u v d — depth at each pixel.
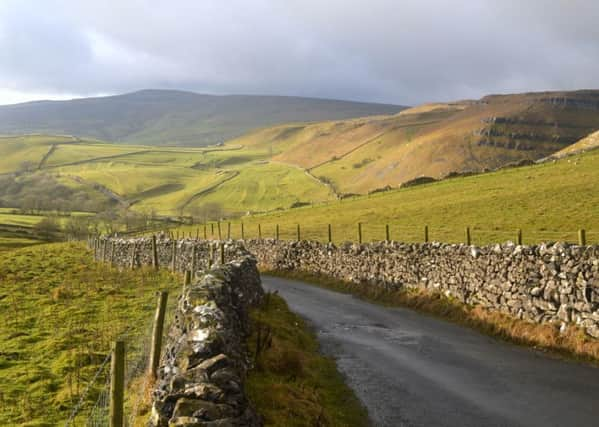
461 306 27.61
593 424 13.57
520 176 76.50
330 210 84.50
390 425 13.53
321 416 12.68
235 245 34.75
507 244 25.34
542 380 17.16
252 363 14.88
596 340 19.78
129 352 18.14
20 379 16.53
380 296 33.94
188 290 15.50
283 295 35.41
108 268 46.22
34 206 198.25
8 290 32.56
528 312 23.28
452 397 15.62
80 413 13.80
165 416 8.95
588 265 20.69
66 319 24.41
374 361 19.42
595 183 59.00
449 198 69.81
